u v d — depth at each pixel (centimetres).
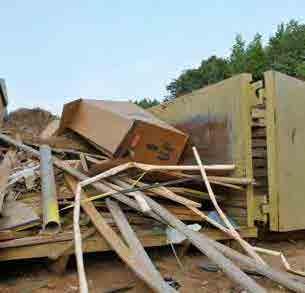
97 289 311
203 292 313
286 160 447
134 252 308
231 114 452
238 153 441
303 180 464
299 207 456
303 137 470
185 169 421
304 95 477
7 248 311
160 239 376
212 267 367
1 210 336
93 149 533
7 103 721
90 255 396
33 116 1450
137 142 451
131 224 387
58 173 424
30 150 480
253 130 449
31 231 334
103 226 342
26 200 379
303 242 503
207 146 489
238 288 318
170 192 401
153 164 463
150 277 274
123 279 335
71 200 385
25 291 305
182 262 389
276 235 495
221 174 456
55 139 553
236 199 452
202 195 441
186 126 530
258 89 449
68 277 336
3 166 437
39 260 369
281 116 445
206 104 494
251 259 330
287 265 363
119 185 396
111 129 467
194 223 422
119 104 550
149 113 570
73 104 530
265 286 320
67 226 352
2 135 565
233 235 383
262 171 454
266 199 441
